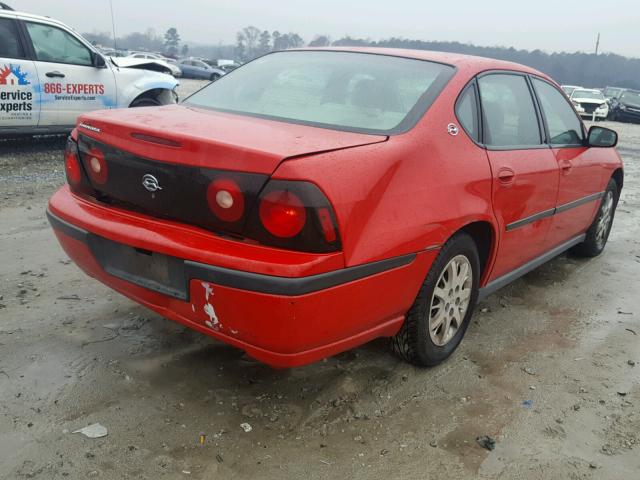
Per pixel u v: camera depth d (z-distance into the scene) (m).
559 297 4.43
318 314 2.29
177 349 3.19
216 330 2.42
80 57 8.30
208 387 2.86
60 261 4.32
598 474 2.48
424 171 2.72
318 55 3.60
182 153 2.39
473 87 3.29
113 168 2.64
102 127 2.69
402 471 2.41
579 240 4.95
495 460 2.52
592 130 4.46
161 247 2.41
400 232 2.55
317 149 2.37
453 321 3.27
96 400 2.70
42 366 2.94
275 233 2.23
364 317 2.53
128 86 8.91
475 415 2.82
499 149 3.34
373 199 2.44
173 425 2.57
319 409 2.76
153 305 2.59
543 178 3.71
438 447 2.57
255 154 2.24
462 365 3.29
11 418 2.54
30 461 2.30
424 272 2.79
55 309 3.55
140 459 2.36
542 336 3.74
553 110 4.25
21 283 3.89
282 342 2.29
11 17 7.53
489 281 3.55
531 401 2.98
